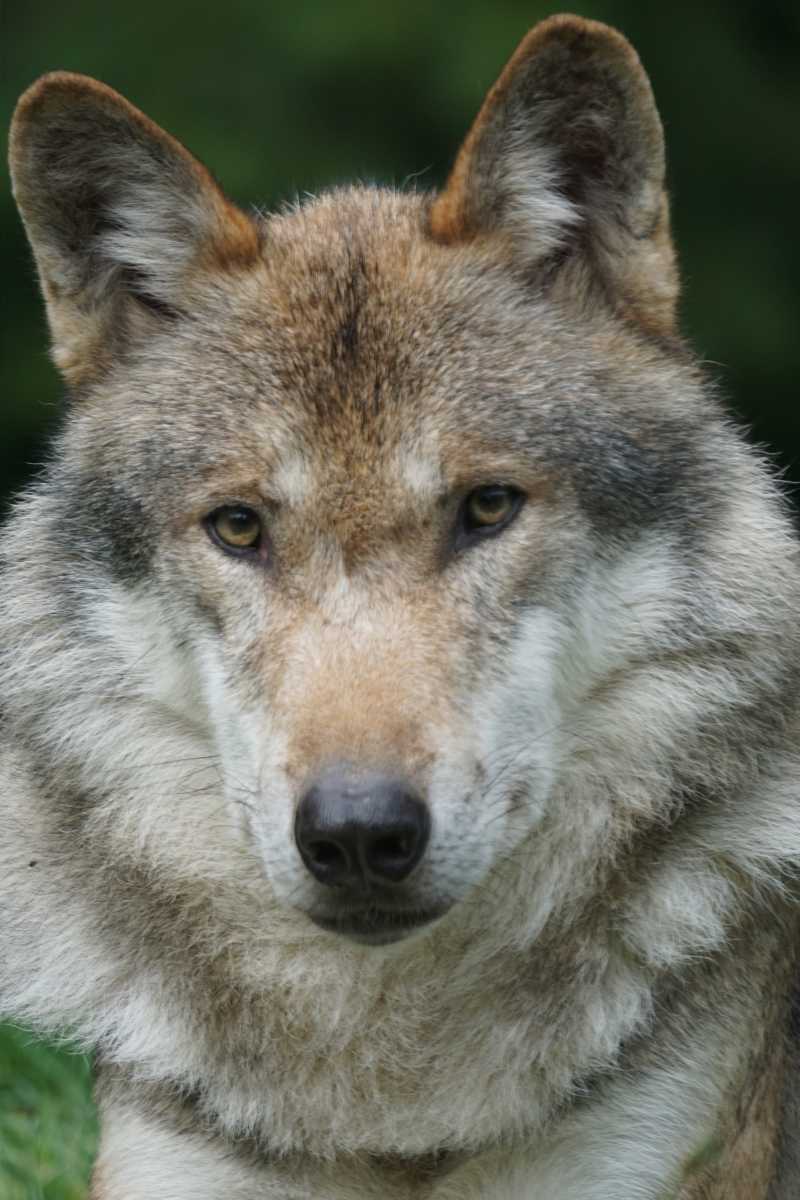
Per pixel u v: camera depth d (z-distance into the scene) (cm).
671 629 884
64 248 941
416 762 781
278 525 856
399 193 1011
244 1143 894
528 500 860
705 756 897
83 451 928
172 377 911
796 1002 995
